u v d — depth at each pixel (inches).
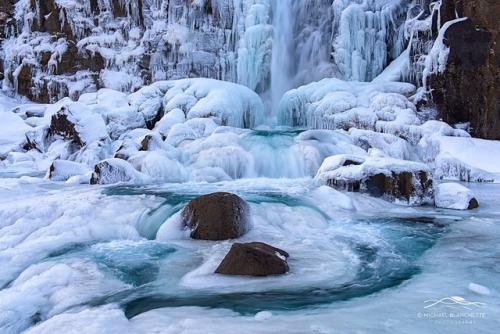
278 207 264.2
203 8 677.9
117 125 514.0
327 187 306.5
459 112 506.9
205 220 223.5
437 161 429.7
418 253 198.5
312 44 699.4
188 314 133.6
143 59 673.0
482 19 497.4
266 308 138.3
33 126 569.6
